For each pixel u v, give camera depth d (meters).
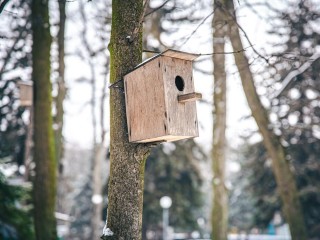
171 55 2.99
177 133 2.88
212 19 6.91
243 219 27.66
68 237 25.61
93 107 15.56
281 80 8.29
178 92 2.98
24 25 8.08
